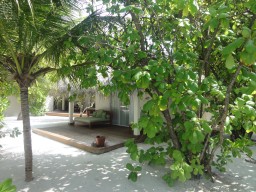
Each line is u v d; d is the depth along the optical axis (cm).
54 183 444
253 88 289
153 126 359
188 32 386
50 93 1383
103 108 1309
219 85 373
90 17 452
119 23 472
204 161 452
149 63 351
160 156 446
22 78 459
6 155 647
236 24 414
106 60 374
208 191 412
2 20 336
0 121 757
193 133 341
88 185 436
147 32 448
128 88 397
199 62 446
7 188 160
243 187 428
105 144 747
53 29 401
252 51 209
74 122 1255
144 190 415
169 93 340
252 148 731
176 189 420
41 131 992
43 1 350
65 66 459
